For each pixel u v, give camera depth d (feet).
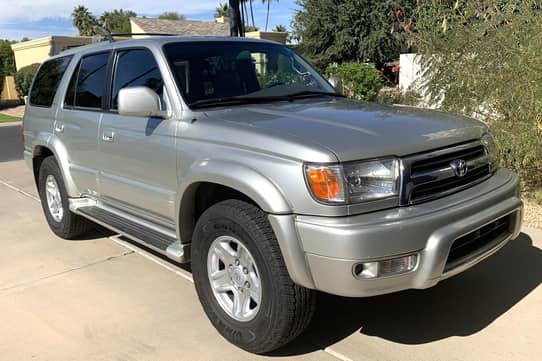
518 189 11.85
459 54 21.18
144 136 12.85
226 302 11.29
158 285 14.32
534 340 11.03
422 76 23.99
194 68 13.10
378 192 9.41
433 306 12.62
